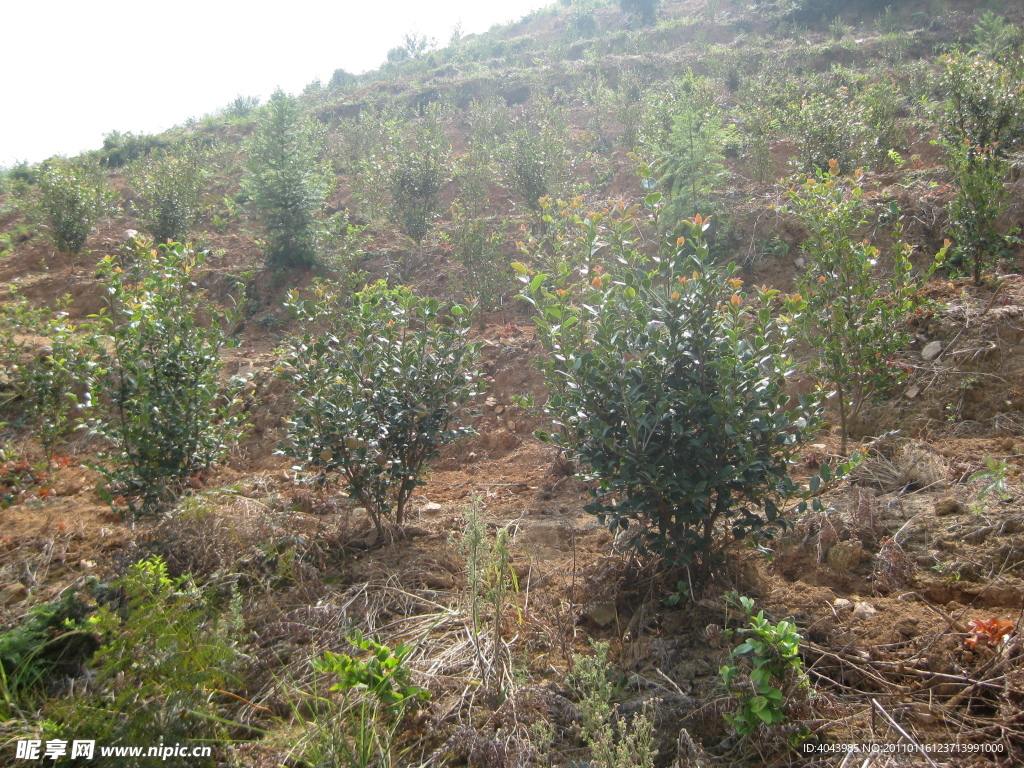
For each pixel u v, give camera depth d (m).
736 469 3.30
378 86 20.61
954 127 8.12
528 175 9.41
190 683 2.86
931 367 5.17
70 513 5.29
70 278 9.54
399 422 4.43
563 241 5.19
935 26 17.64
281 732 2.92
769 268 7.02
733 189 8.13
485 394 6.54
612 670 3.21
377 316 4.71
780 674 2.70
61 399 6.27
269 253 9.21
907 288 4.80
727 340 3.46
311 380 4.39
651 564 3.74
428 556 4.31
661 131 8.88
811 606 3.43
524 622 3.58
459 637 3.52
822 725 2.70
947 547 3.60
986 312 5.36
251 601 3.74
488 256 7.97
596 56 19.55
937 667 2.94
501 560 3.46
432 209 9.70
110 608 3.63
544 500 5.05
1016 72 8.58
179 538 4.05
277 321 8.38
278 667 3.31
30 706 3.06
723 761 2.68
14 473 5.85
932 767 2.46
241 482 4.82
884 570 3.48
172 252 4.92
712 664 3.15
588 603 3.63
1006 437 4.52
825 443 5.04
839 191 5.00
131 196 12.91
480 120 13.87
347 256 8.63
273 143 9.33
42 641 3.41
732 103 13.68
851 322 4.78
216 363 4.86
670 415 3.38
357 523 4.73
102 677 2.98
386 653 2.96
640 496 3.42
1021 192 6.64
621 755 2.48
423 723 2.98
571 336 3.77
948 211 6.46
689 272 6.41
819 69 16.23
